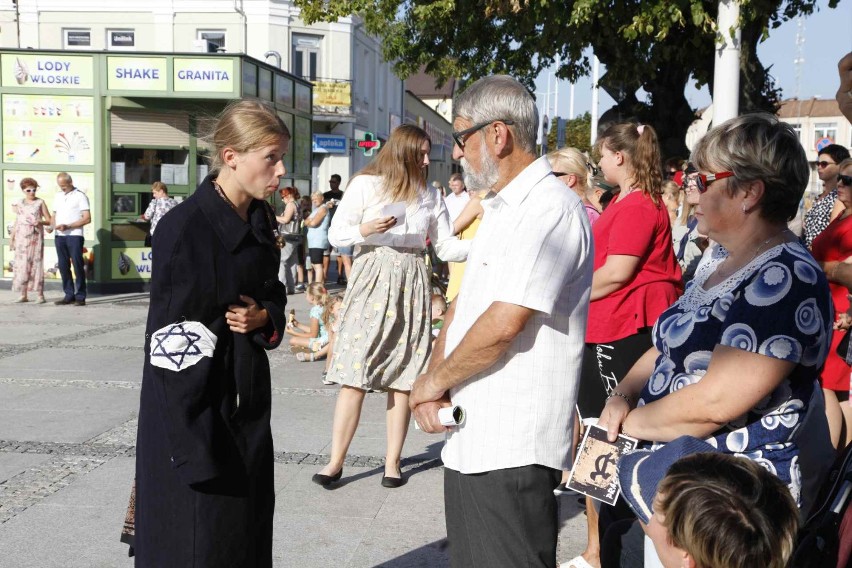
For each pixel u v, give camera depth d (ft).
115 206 48.06
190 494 9.07
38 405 22.24
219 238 9.16
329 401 23.18
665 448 7.16
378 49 123.34
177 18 100.17
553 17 36.47
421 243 16.24
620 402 8.66
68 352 29.76
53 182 47.19
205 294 9.07
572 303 8.62
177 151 48.85
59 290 48.24
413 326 16.11
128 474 16.90
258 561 9.67
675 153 42.57
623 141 13.08
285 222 47.32
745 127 7.55
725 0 26.55
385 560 13.29
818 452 7.65
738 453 7.39
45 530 14.14
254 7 100.17
